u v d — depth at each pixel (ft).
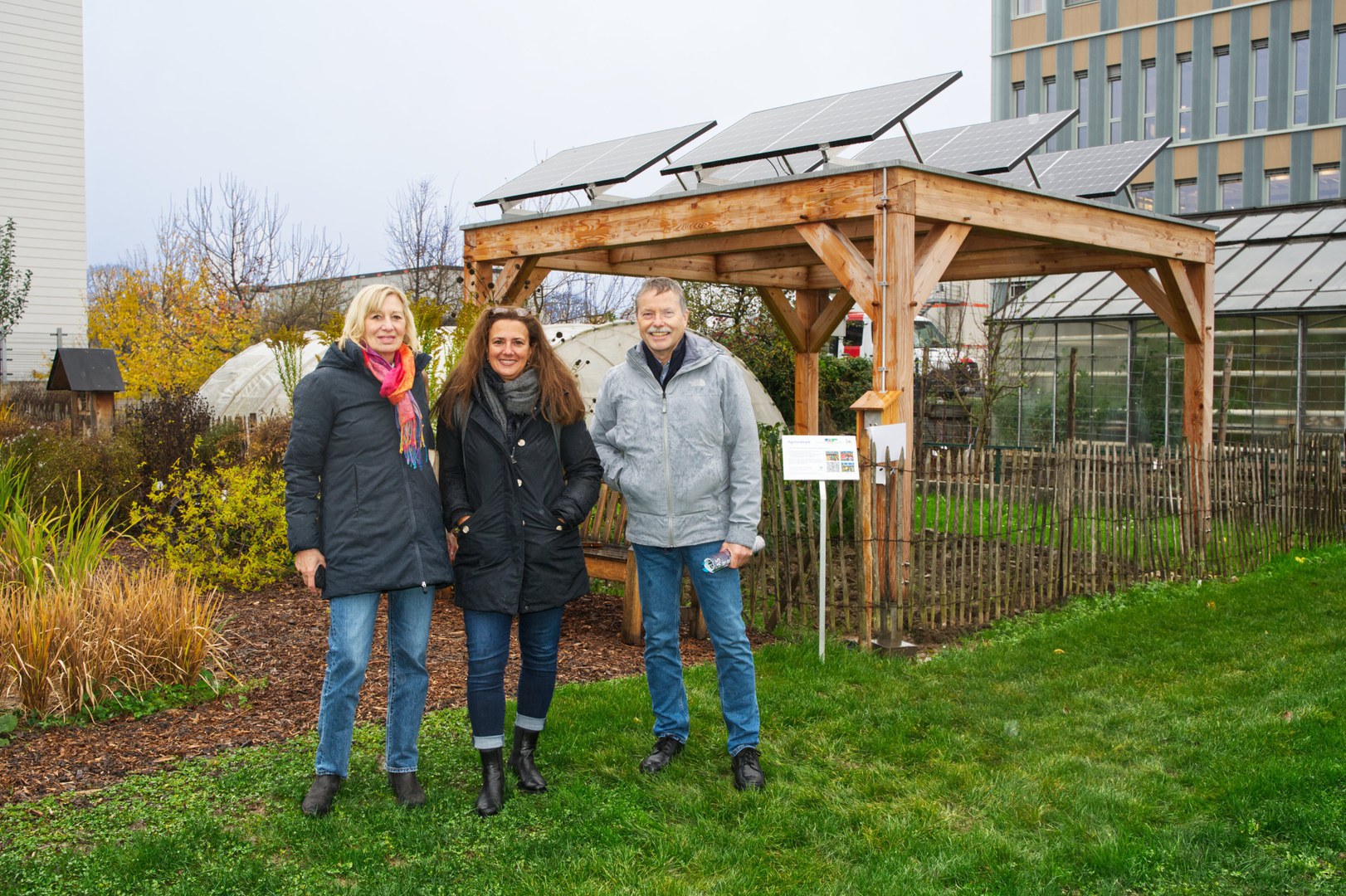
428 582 12.37
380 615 23.26
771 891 10.68
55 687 15.75
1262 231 55.31
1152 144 31.71
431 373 27.22
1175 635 21.48
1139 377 54.13
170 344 68.64
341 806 12.49
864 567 20.53
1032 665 19.31
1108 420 55.26
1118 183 30.19
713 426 13.74
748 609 23.43
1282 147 96.43
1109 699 17.06
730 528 13.64
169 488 29.43
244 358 55.11
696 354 13.83
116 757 14.17
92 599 17.35
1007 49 113.29
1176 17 101.71
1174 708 16.58
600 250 31.12
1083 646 20.70
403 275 90.07
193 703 16.62
